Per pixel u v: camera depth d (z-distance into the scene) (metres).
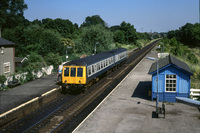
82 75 19.91
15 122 14.25
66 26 84.88
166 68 16.52
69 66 20.19
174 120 12.90
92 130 11.62
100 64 25.41
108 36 52.28
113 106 15.70
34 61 31.86
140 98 17.73
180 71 16.39
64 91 21.48
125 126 12.09
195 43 94.19
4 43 26.62
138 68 34.50
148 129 11.66
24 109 15.49
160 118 13.25
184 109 14.90
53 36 43.22
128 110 14.80
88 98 18.72
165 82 16.67
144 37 148.50
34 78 27.02
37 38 42.25
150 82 23.95
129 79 25.84
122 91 20.16
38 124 13.31
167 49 64.62
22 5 73.81
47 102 18.50
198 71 30.41
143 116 13.61
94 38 50.41
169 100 16.78
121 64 39.16
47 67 30.25
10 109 15.58
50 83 24.33
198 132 11.19
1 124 13.29
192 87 21.34
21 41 39.31
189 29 99.00
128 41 100.50
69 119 13.98
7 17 67.19
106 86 22.98
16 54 38.84
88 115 13.92
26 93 20.14
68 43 51.50
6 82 22.41
